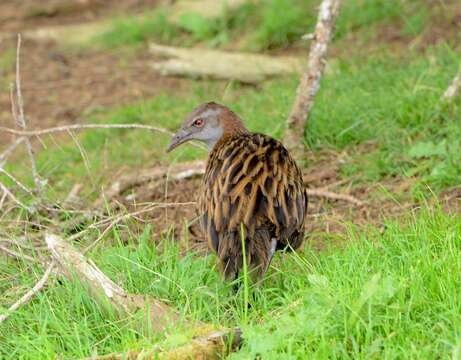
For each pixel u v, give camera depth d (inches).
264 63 722.8
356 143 539.5
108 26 916.6
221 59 745.6
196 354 313.4
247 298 336.2
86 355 327.9
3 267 410.6
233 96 689.0
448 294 321.7
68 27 928.3
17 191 527.8
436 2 725.3
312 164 530.3
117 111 698.8
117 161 593.9
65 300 371.2
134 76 805.9
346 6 752.3
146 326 337.1
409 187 473.1
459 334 299.4
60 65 858.8
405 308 316.8
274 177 373.4
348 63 658.2
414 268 343.0
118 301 350.9
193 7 856.9
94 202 516.1
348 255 366.9
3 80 832.3
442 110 527.5
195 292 359.6
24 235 442.9
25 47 909.2
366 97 566.9
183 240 453.4
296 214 377.1
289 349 298.0
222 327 327.9
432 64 596.1
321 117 551.2
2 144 697.6
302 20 782.5
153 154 597.3
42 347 335.0
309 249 406.0
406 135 521.7
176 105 692.7
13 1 1029.2
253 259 356.8
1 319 354.0
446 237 365.4
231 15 832.9
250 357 305.9
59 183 562.3
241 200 363.6
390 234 387.2
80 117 728.3
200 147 512.7
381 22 733.3
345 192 488.1
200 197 387.5
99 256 404.2
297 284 361.1
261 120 583.8
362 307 317.4
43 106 764.6
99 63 852.6
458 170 469.1
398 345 300.0
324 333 307.9
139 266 370.9
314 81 527.5
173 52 800.9
